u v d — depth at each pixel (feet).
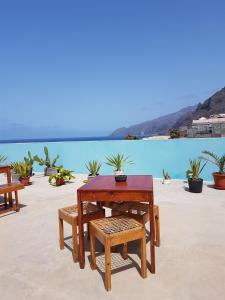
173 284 7.90
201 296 7.32
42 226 13.24
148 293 7.52
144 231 8.23
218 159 22.07
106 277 7.70
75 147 33.47
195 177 19.76
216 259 9.30
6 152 37.35
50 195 20.17
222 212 14.49
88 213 9.63
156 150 29.73
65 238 11.66
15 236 12.03
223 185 19.97
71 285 8.06
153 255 8.46
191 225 12.62
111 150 31.86
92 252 8.86
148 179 10.55
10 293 7.77
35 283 8.23
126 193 8.65
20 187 15.96
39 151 35.42
